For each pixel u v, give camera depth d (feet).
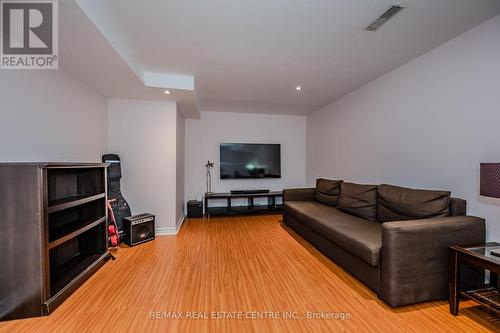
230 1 5.25
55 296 5.49
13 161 5.98
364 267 6.34
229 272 7.22
